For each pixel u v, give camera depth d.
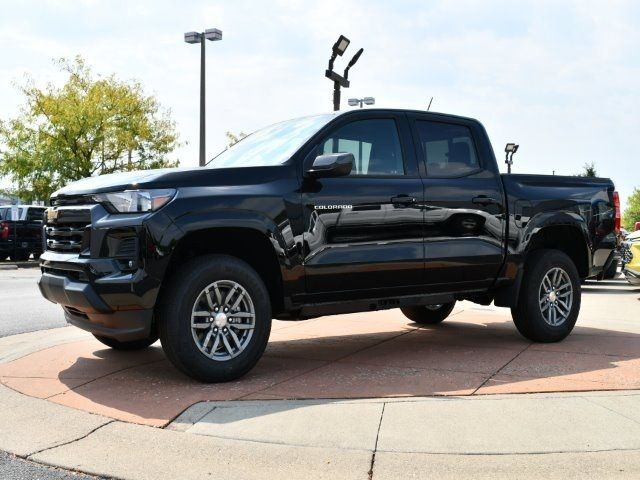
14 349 6.07
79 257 4.59
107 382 4.71
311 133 5.19
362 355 5.63
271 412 3.89
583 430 3.55
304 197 4.92
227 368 4.63
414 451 3.29
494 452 3.27
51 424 3.81
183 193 4.50
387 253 5.26
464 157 5.94
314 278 4.96
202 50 20.30
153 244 4.36
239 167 4.79
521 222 6.07
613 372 4.88
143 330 4.43
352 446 3.37
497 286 6.04
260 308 4.75
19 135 30.81
